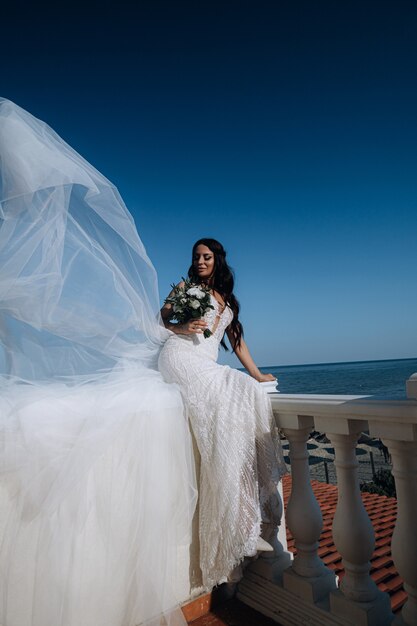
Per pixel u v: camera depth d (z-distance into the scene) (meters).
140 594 1.85
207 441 2.16
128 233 2.31
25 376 1.99
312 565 2.18
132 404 1.93
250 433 2.15
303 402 2.05
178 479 2.03
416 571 1.65
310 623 2.07
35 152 2.00
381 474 18.66
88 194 2.20
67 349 2.10
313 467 28.30
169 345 2.59
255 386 2.25
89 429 1.78
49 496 1.67
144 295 2.39
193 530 2.27
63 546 1.69
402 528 1.69
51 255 2.00
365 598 1.90
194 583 2.28
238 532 2.02
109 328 2.14
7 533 1.67
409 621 1.69
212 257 3.44
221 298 3.30
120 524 1.84
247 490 2.08
